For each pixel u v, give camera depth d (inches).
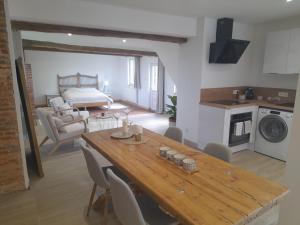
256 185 60.6
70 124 172.7
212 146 87.2
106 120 259.8
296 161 68.2
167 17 147.4
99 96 329.1
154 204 69.7
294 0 116.7
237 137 160.4
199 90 166.4
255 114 163.5
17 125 103.1
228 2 120.9
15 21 116.6
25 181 110.4
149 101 340.2
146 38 153.6
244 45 160.4
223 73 175.2
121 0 118.6
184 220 47.0
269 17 154.6
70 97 313.9
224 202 52.4
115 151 84.5
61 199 103.9
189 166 67.4
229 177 65.0
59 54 357.4
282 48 152.9
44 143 178.4
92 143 94.1
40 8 112.1
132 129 105.8
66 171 131.8
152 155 81.0
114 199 61.4
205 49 160.6
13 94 99.1
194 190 57.6
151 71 330.3
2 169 105.0
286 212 72.7
